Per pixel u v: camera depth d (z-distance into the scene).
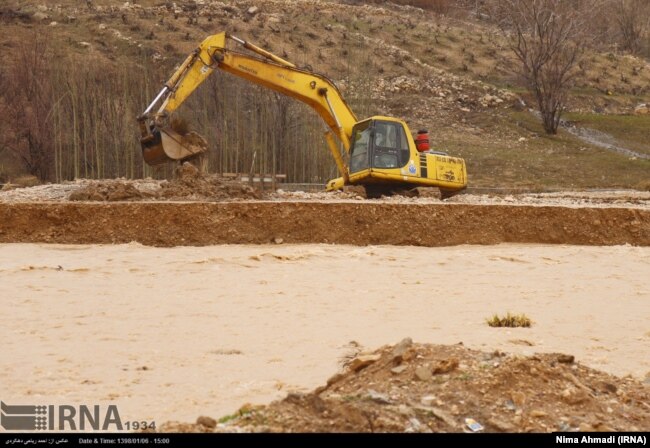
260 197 41.25
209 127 63.84
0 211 34.06
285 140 66.56
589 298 24.03
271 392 13.65
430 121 89.69
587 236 37.12
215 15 105.50
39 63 73.94
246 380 14.45
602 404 10.76
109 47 90.75
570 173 79.38
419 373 10.87
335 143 47.25
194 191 40.06
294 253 30.64
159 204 34.09
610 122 95.50
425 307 22.00
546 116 90.06
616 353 17.11
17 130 67.25
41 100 67.00
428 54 106.62
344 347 17.09
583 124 94.69
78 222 33.97
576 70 109.00
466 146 84.56
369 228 34.94
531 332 19.09
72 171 63.00
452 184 46.59
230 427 9.90
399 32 112.19
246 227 34.19
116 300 22.36
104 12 101.88
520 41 100.62
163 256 30.31
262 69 43.38
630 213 37.75
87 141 61.66
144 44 91.81
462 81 99.44
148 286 24.48
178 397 13.38
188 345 17.38
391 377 11.02
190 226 33.81
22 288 23.80
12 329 18.78
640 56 128.75
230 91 68.81
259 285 24.78
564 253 33.25
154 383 14.31
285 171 66.31
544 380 10.92
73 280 25.28
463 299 23.34
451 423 9.83
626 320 20.86
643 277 28.19
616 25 133.38
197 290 23.92
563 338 18.55
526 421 9.99
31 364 15.68
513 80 101.69
